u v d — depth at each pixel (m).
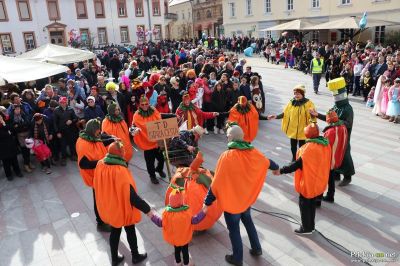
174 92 9.49
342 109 5.88
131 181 3.99
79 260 4.77
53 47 14.34
